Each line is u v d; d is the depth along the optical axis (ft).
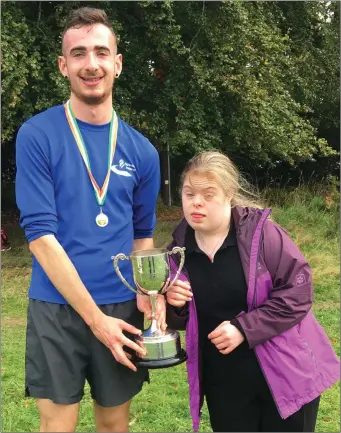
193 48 32.32
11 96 26.04
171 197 50.67
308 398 7.30
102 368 8.16
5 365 16.31
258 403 7.88
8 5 26.91
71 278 7.43
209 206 7.41
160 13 30.01
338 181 49.29
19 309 22.61
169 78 32.63
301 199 40.19
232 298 7.59
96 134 7.97
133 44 32.09
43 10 30.42
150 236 9.10
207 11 32.60
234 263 7.58
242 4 33.37
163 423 12.71
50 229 7.52
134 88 32.45
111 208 7.98
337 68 45.27
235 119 34.68
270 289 7.48
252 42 33.88
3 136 27.99
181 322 8.23
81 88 7.61
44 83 28.60
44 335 7.85
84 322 7.95
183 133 32.12
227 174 7.45
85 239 7.84
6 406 13.61
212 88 31.30
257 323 7.20
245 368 7.70
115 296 8.08
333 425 12.62
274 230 7.61
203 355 8.03
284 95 35.70
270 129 33.94
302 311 7.28
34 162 7.57
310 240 31.22
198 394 7.84
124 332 8.27
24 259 29.96
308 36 43.09
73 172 7.75
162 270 7.66
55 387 7.83
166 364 7.70
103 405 8.30
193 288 7.78
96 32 7.54
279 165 52.37
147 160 8.41
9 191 48.96
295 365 7.34
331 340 17.85
